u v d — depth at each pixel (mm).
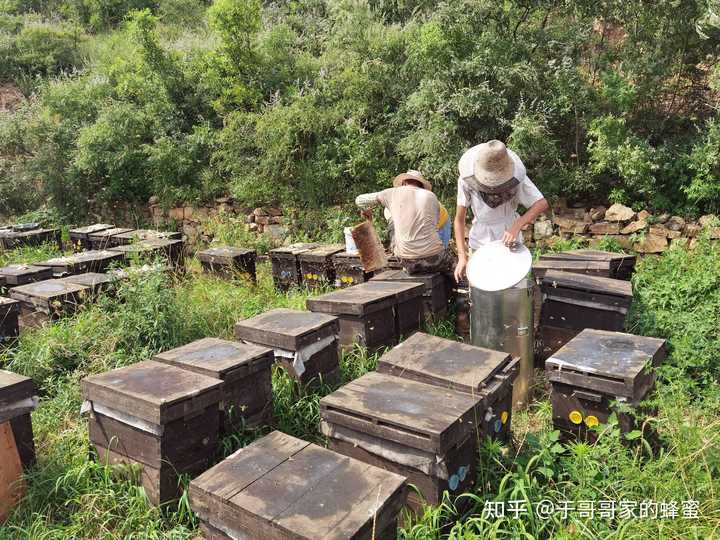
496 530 2814
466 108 7141
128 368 3639
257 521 2426
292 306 6172
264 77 10453
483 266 4277
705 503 2908
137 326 5145
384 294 4832
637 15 7051
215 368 3520
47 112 11984
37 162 11617
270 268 8383
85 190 11773
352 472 2701
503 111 7293
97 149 10859
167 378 3438
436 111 7480
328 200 8953
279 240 9281
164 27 15516
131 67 11781
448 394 3215
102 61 13539
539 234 7348
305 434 4008
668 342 4609
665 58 6891
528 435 3545
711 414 3900
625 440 3295
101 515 3197
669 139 7094
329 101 9094
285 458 2836
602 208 7105
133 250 7047
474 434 3162
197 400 3229
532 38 7625
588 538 2803
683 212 6613
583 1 7277
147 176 11016
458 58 7539
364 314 4598
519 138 6832
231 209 10039
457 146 7316
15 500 3322
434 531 2828
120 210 11469
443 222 5953
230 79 10391
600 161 6797
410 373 3496
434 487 2879
